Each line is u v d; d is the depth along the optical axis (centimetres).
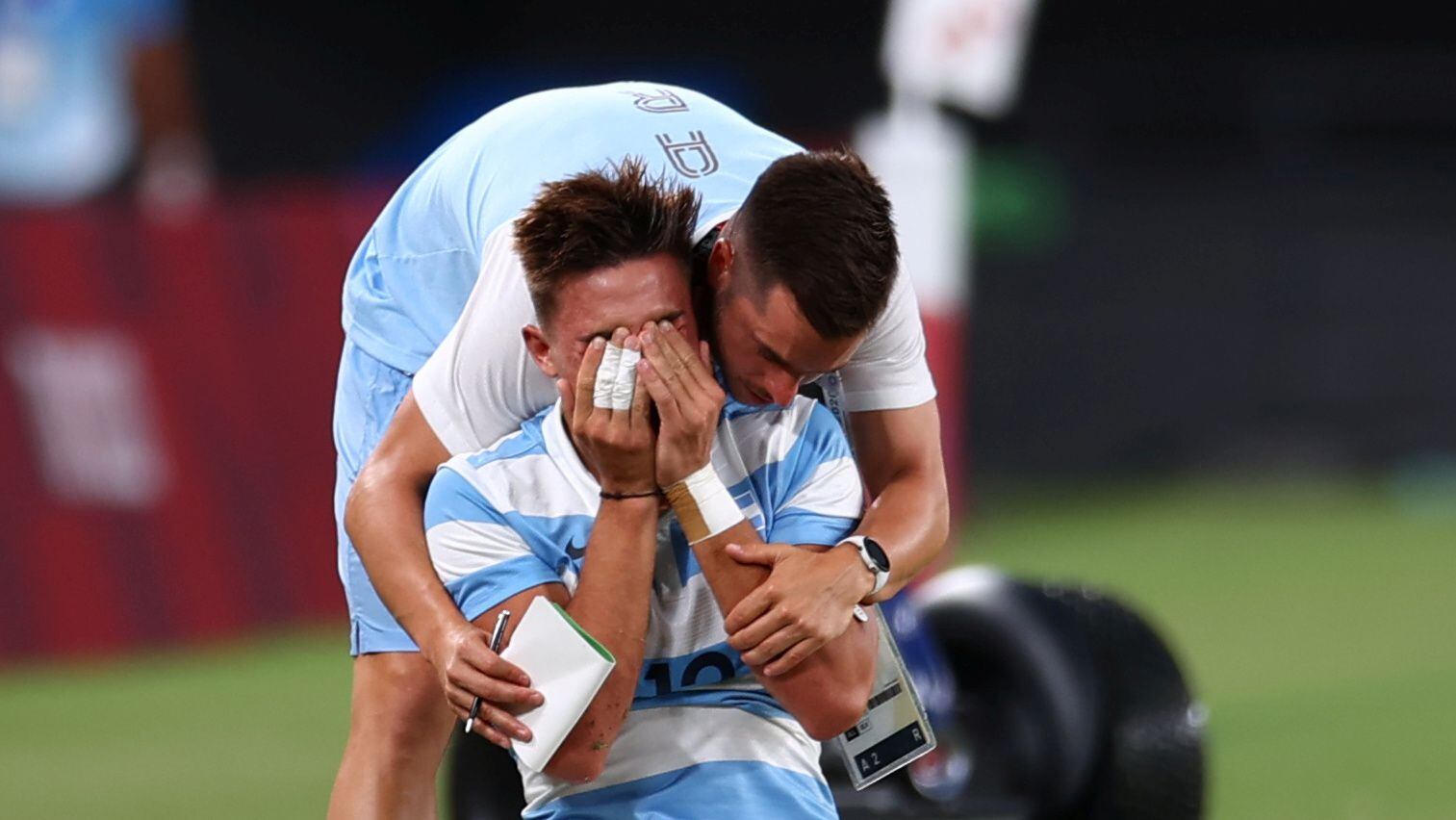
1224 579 3100
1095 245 4175
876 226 916
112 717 2291
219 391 2631
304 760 2091
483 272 1048
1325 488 4006
